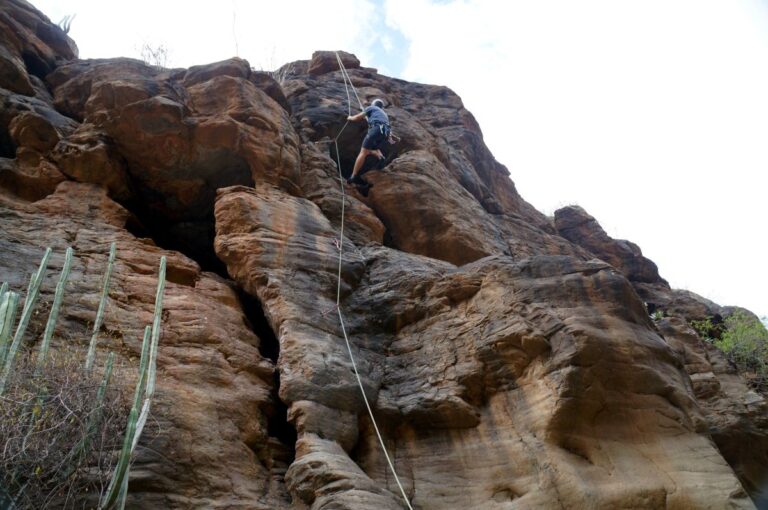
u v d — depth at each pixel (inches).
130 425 179.2
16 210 312.2
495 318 298.7
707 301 649.0
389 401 283.4
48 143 363.6
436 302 324.8
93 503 183.5
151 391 200.5
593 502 230.7
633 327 285.6
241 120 392.8
